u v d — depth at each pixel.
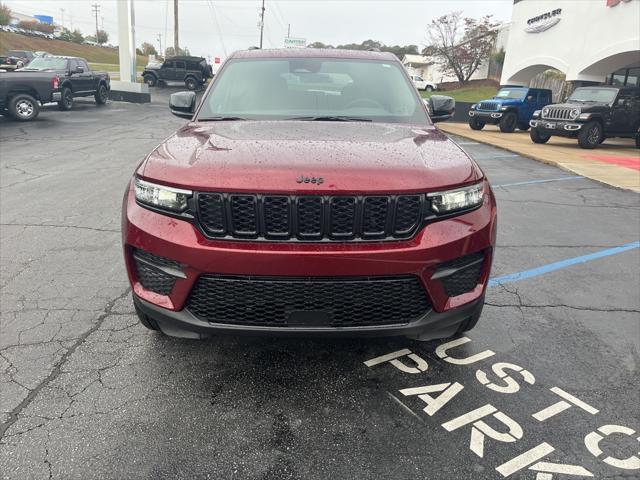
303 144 2.64
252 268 2.30
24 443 2.27
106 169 8.70
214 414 2.50
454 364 2.99
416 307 2.48
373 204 2.33
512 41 24.97
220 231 2.34
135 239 2.49
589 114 14.10
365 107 3.56
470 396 2.69
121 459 2.19
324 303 2.37
